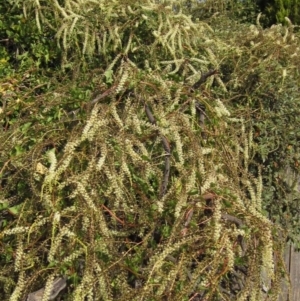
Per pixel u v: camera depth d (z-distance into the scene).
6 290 1.93
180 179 1.93
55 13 3.23
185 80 3.01
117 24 3.34
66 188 2.01
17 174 2.07
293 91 3.36
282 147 3.22
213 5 4.92
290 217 3.28
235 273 2.13
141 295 1.66
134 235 2.03
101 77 2.41
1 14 3.28
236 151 2.51
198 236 1.76
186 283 1.80
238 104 3.28
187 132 2.08
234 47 3.43
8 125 2.60
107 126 2.06
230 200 1.88
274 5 6.15
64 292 1.98
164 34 3.29
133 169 2.06
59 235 1.76
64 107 2.25
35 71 3.09
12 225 2.06
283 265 1.91
